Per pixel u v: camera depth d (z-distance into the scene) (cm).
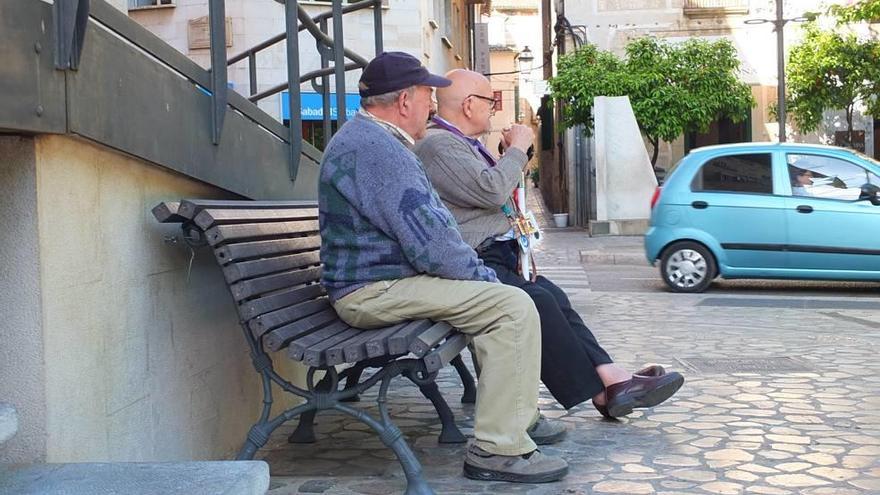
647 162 2195
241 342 470
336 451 470
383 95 402
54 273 307
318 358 354
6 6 272
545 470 407
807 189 1220
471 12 3988
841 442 471
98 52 323
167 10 1944
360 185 381
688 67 2252
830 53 2217
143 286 368
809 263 1212
